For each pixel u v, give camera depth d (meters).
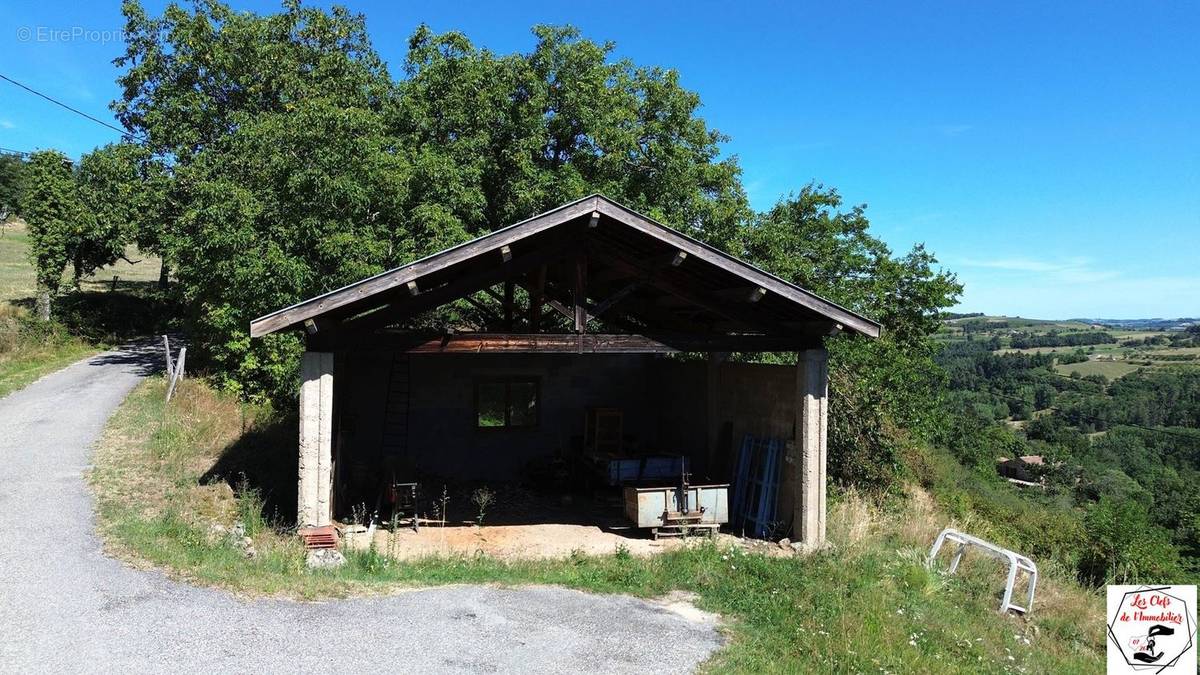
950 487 20.81
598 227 9.14
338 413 10.80
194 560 7.36
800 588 8.11
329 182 14.49
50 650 5.27
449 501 12.55
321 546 8.11
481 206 16.53
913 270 21.69
